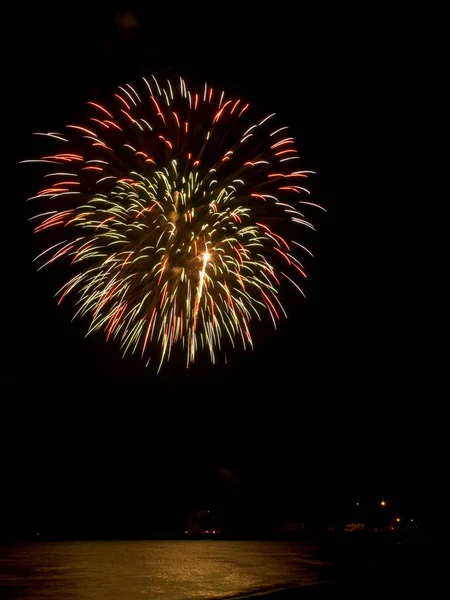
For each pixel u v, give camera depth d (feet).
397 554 110.01
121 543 141.59
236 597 60.49
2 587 67.62
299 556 107.86
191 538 179.32
